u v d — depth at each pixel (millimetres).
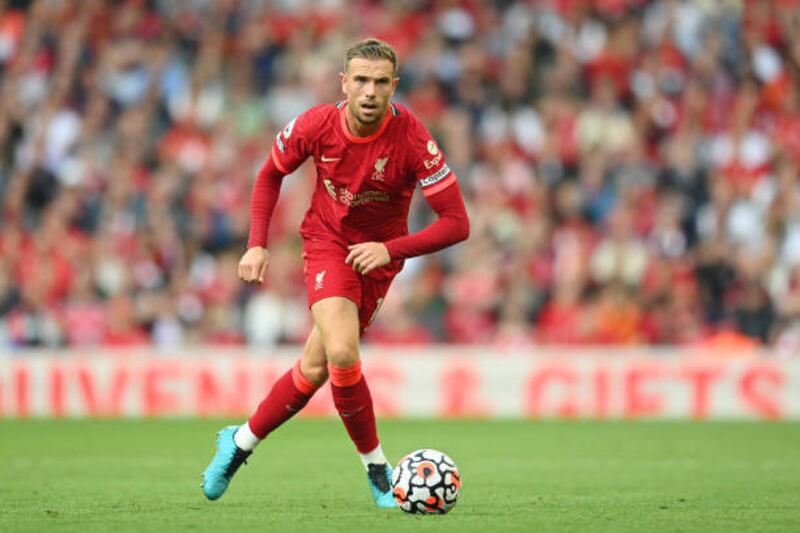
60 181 67125
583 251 59125
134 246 61000
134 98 70875
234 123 69562
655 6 72812
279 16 73938
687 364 50719
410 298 57312
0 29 75438
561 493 25781
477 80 69500
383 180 22109
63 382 52469
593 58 71000
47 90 71750
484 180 64375
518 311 57156
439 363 51719
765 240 58312
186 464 32812
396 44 72562
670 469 31641
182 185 64250
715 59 70688
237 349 55625
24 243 62750
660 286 56469
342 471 30734
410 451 37062
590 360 51219
